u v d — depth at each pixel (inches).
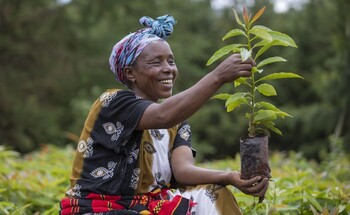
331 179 251.1
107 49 896.3
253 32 145.3
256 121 151.5
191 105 141.4
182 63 924.0
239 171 157.2
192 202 154.3
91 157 152.9
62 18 887.1
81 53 895.7
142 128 148.3
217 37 1064.8
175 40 938.7
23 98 870.4
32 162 293.6
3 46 868.0
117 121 150.6
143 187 154.9
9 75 875.4
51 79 878.4
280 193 189.9
